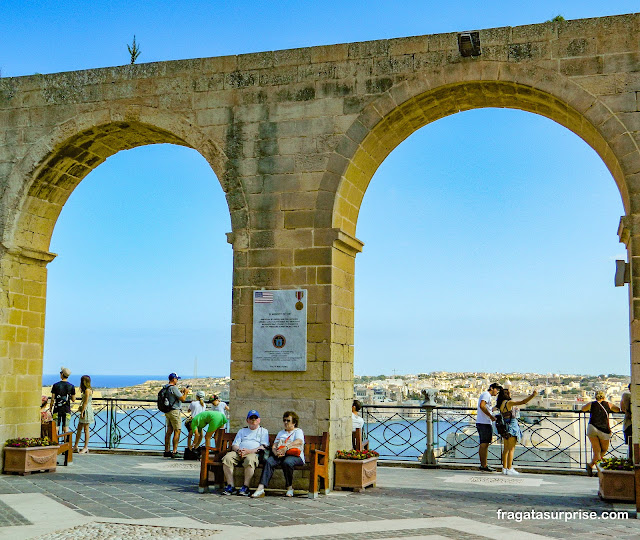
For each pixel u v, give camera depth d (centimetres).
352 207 1496
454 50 1377
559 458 1842
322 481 1312
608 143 1286
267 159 1442
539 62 1336
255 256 1427
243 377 1401
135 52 1572
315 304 1384
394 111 1396
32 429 1625
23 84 1605
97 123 1547
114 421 1967
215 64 1495
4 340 1559
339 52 1431
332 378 1369
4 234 1573
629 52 1299
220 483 1335
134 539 920
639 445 1195
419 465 1756
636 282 1237
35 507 1139
